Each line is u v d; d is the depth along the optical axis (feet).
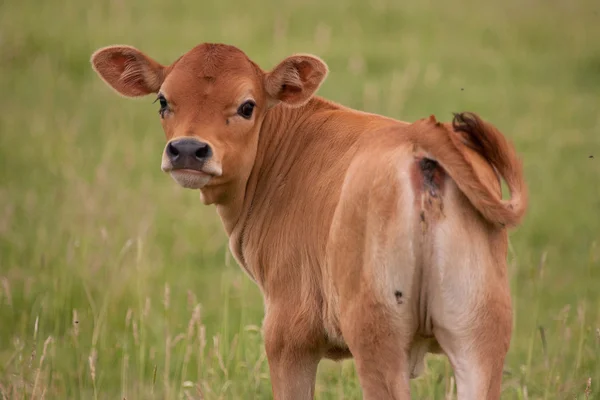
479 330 49.83
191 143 59.21
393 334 50.31
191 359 80.23
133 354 82.28
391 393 50.67
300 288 59.06
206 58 63.52
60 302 88.63
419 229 49.03
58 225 107.96
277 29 189.47
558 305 93.97
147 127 153.79
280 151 64.13
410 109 157.38
